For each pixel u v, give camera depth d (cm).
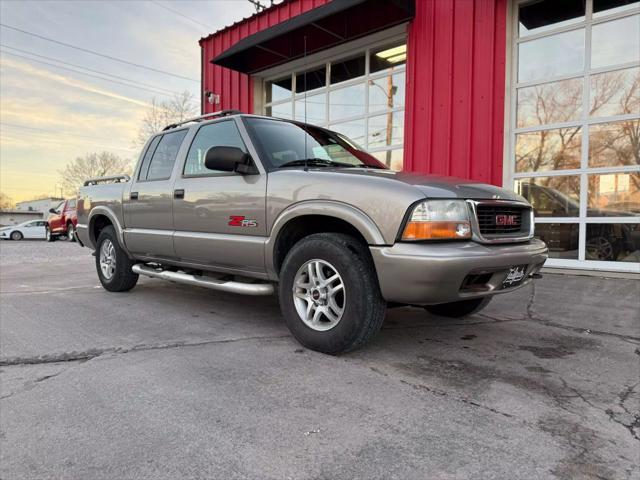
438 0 742
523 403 240
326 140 422
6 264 947
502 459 187
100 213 540
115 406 235
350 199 297
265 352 319
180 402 239
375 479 172
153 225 455
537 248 326
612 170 616
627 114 607
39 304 488
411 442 199
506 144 682
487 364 300
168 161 455
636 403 243
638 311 442
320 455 189
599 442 202
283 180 336
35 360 305
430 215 274
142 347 332
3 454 192
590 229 636
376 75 883
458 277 270
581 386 265
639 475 177
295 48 919
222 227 378
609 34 617
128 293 552
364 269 294
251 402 238
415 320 416
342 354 314
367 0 708
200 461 185
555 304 473
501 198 314
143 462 184
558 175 659
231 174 377
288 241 348
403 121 838
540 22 666
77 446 197
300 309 327
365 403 238
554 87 660
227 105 1144
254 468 180
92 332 373
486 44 695
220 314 436
